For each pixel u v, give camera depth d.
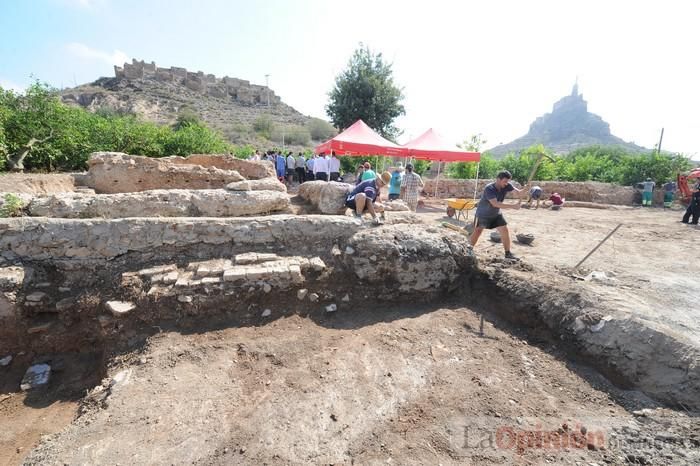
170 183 7.27
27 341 3.82
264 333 3.76
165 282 3.89
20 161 7.66
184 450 2.29
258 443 2.35
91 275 4.11
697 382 2.69
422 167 19.84
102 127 9.95
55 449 2.30
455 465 2.21
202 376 3.07
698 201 9.60
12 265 3.93
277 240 4.67
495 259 5.17
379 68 21.67
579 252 6.18
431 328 3.95
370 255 4.50
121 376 3.09
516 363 3.37
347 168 19.75
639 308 3.62
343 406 2.73
